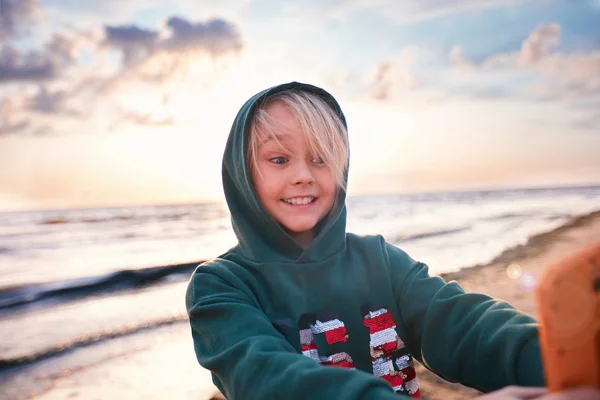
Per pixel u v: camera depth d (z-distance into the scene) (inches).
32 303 397.4
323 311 64.3
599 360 30.4
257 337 50.5
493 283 314.3
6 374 227.5
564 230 588.4
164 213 1262.3
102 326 307.4
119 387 201.2
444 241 563.2
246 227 68.1
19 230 932.6
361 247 71.4
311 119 67.1
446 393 155.2
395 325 66.1
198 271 64.6
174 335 277.6
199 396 183.8
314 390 41.1
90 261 609.0
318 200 68.7
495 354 51.4
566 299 31.1
